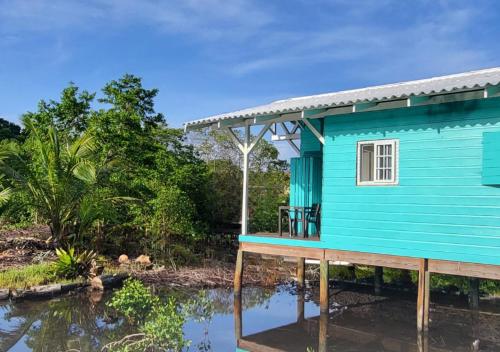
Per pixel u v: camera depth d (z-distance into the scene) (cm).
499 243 822
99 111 1894
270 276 1404
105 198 1420
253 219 1938
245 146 1173
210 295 1234
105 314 994
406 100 910
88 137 1449
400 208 935
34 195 1359
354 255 992
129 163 1755
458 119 874
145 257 1445
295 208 1130
